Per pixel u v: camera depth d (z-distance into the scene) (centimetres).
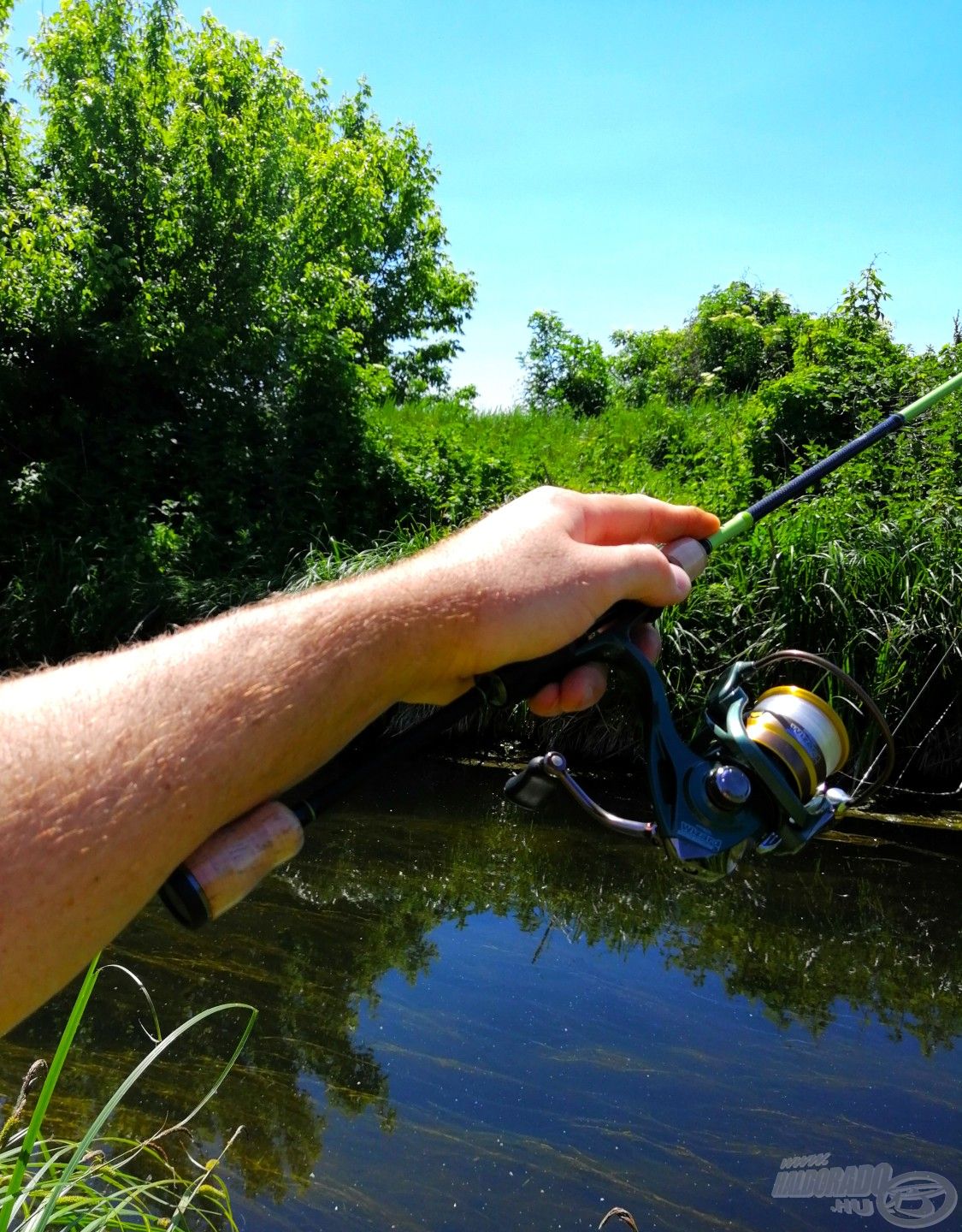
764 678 671
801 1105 340
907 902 509
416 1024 382
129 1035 368
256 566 856
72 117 1055
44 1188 195
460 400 1992
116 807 63
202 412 1029
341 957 432
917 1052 375
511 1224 281
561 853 558
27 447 977
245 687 71
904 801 647
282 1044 365
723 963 441
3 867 59
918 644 675
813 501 800
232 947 436
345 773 107
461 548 99
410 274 1903
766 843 149
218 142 1040
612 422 1330
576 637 103
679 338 2072
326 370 1031
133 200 1052
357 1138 317
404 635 83
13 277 959
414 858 540
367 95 1789
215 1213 279
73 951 61
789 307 2000
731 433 1147
